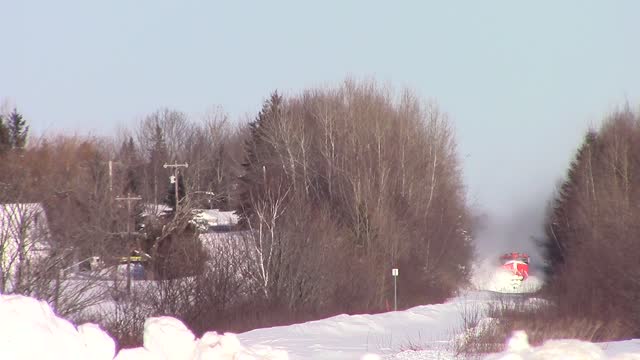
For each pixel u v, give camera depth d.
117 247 97.06
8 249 82.50
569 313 94.69
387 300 148.25
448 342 73.94
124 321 92.19
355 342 80.44
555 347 32.25
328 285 132.88
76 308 83.94
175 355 22.50
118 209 121.06
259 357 26.41
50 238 84.94
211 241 132.25
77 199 108.56
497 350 62.50
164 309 105.44
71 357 18.44
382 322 105.50
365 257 155.38
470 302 139.88
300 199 147.75
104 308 97.00
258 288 124.31
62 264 83.56
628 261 102.50
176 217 155.00
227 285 119.31
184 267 116.75
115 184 139.88
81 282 86.44
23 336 17.67
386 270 160.12
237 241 129.88
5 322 17.81
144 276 149.38
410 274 165.88
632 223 112.31
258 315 112.44
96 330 19.80
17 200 84.06
